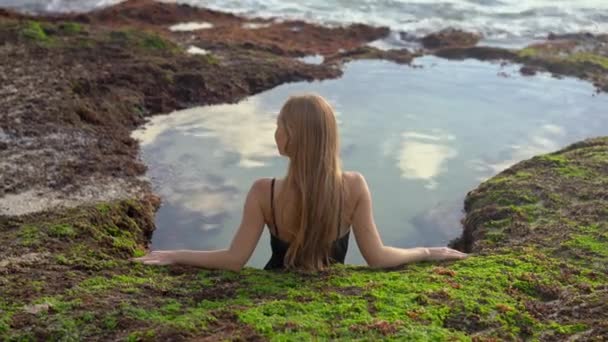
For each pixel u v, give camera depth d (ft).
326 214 13.05
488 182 21.74
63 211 20.53
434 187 22.79
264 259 19.10
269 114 29.09
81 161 24.14
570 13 41.73
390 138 26.20
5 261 16.34
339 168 13.08
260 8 43.57
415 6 43.27
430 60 35.47
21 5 43.14
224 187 23.06
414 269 14.38
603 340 11.45
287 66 33.50
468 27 39.63
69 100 28.32
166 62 32.76
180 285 13.85
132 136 27.04
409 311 12.21
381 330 11.37
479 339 11.37
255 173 23.91
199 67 32.76
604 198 19.24
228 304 12.75
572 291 13.66
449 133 26.73
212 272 14.34
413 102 29.84
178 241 20.25
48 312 12.66
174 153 25.46
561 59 34.58
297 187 12.92
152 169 24.27
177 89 30.76
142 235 20.18
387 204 21.79
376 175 23.44
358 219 13.62
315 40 38.37
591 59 34.53
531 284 13.84
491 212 19.45
